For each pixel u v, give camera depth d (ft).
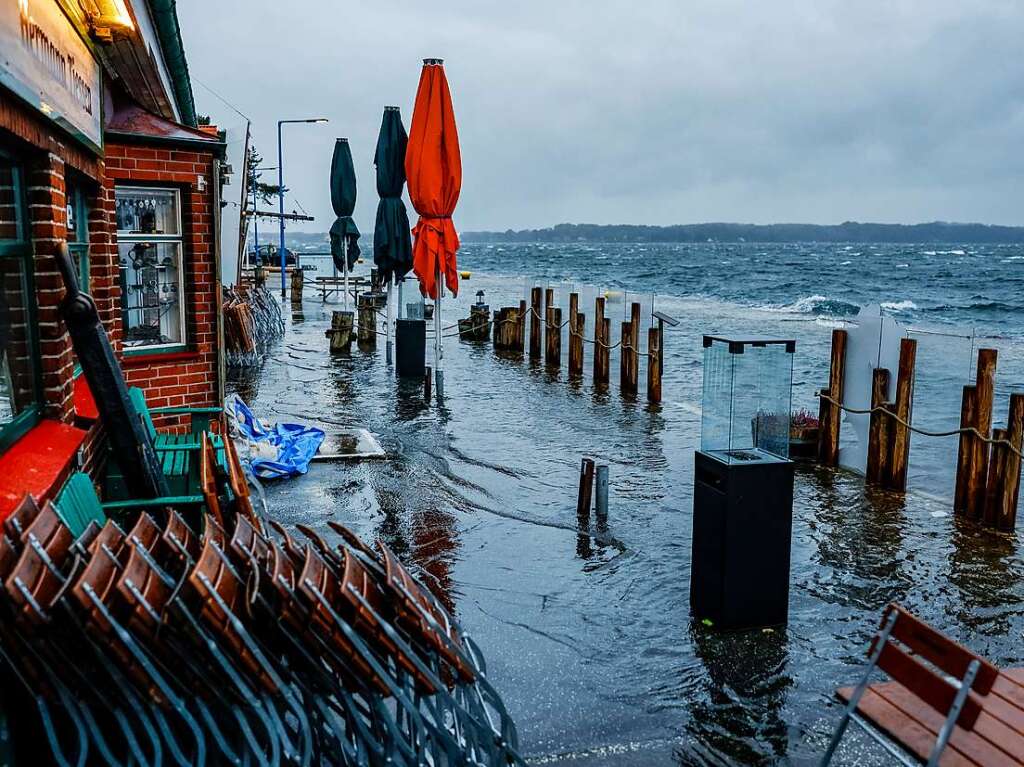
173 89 34.37
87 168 20.61
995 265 291.79
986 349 26.43
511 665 16.99
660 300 141.69
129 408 14.17
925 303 139.33
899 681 11.03
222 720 9.70
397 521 25.50
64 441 14.65
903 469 29.84
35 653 8.70
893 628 11.33
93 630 8.50
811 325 89.35
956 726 11.28
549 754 14.02
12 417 14.05
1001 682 12.56
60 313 14.87
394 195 52.29
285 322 88.22
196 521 15.31
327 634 9.50
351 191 72.64
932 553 23.97
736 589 18.58
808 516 27.25
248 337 56.34
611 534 24.91
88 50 19.17
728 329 84.64
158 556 10.59
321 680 10.09
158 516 14.89
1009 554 23.97
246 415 31.96
